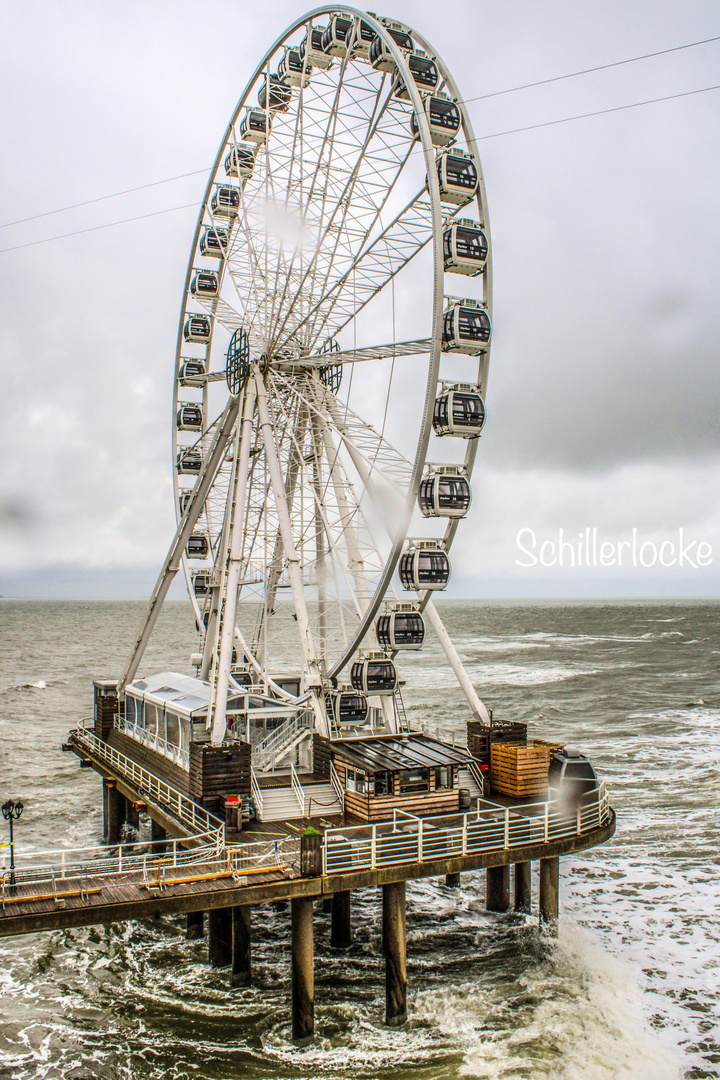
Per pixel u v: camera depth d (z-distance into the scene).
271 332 34.38
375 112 30.17
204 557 46.62
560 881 32.75
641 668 107.94
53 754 55.41
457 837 24.38
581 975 25.03
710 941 27.47
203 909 19.92
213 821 26.12
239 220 36.19
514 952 26.59
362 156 30.70
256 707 32.34
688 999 23.73
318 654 32.16
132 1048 21.67
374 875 21.86
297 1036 21.38
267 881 20.70
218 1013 23.31
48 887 20.08
